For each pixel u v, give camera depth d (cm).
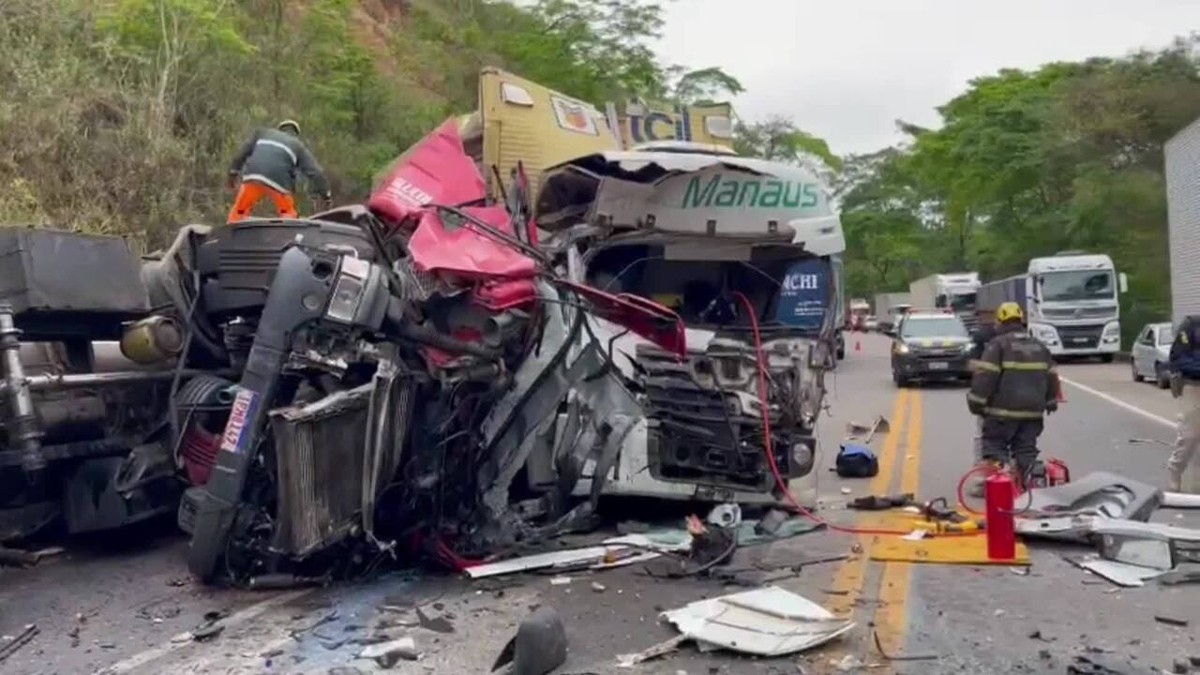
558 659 542
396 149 2180
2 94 1514
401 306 707
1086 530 773
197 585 710
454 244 727
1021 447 962
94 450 779
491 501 762
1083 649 564
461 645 581
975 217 5975
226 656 568
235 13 2020
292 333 680
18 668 555
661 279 1003
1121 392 2238
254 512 689
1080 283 3409
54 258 726
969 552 764
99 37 1781
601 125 1501
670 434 805
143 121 1639
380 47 2725
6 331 691
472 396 739
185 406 757
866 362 3447
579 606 650
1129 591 671
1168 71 4147
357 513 684
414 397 708
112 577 738
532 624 537
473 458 752
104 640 600
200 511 680
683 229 946
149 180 1587
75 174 1516
